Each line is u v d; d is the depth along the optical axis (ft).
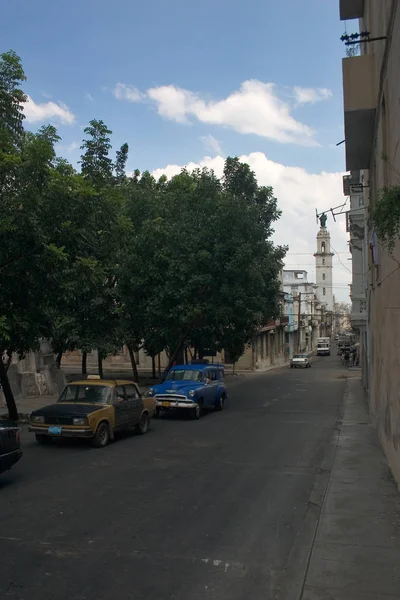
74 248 39.78
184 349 106.32
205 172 79.15
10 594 15.48
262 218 92.58
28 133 44.98
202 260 68.80
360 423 55.62
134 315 79.56
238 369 172.96
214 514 23.80
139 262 71.05
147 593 15.69
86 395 42.83
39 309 43.04
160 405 58.34
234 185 93.35
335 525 21.94
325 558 18.28
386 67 29.14
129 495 26.81
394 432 30.01
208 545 19.79
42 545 19.56
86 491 27.45
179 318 69.77
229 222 69.72
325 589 15.83
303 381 126.00
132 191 79.41
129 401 44.88
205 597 15.47
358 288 82.89
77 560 18.16
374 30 35.65
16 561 18.02
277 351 219.61
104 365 166.91
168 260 69.41
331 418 60.13
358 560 18.08
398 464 27.89
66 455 36.91
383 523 22.18
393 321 29.89
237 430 50.49
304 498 26.78
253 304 73.92
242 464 35.09
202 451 39.55
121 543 19.85
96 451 38.55
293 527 22.06
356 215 78.43
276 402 78.33
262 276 75.66
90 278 40.81
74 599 15.21
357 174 76.43
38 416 39.37
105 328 82.89
